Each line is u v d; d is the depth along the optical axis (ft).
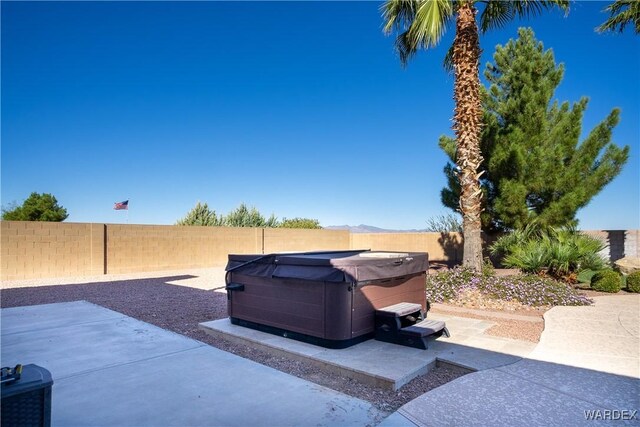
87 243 44.96
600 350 14.62
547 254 32.58
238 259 18.53
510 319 20.62
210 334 18.11
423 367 12.84
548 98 41.55
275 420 9.39
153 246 50.78
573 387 11.12
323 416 9.62
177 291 32.65
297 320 15.90
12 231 40.11
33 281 39.22
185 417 9.53
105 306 25.38
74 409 9.98
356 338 15.26
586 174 40.29
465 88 30.25
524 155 40.27
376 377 11.88
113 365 13.38
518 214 41.06
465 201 30.17
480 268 29.73
